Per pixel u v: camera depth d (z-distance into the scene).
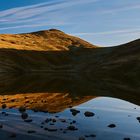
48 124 25.22
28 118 28.02
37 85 76.75
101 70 179.88
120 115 31.44
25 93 55.91
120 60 183.00
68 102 41.84
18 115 29.80
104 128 24.19
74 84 78.94
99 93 55.47
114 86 71.19
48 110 33.59
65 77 127.44
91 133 22.22
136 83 83.00
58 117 28.83
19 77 131.38
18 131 22.25
